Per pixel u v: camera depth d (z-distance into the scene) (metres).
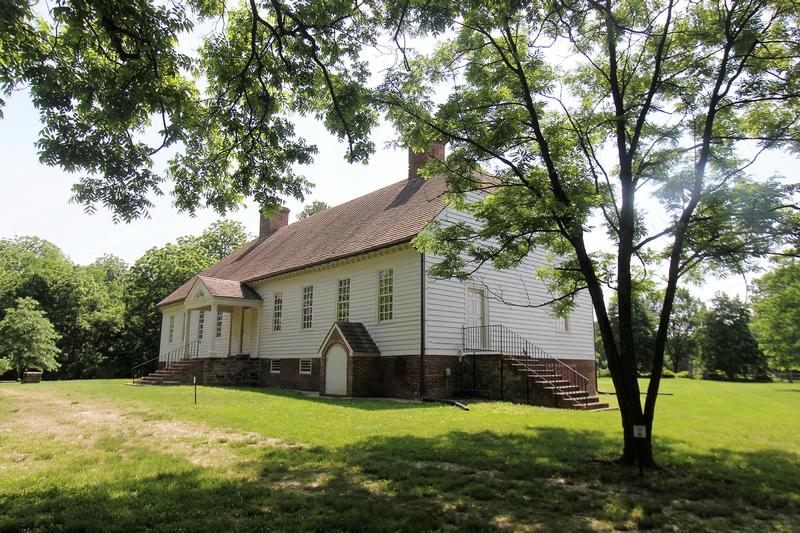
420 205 20.67
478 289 19.89
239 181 11.27
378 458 8.22
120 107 7.96
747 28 8.18
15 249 66.62
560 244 11.23
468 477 7.08
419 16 8.65
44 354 33.34
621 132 8.81
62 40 7.91
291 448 8.99
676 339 76.75
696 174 8.29
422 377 17.53
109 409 14.52
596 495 6.41
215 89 10.63
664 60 9.05
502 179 10.13
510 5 7.88
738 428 11.77
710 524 5.43
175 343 35.47
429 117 9.90
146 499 6.00
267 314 26.91
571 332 23.69
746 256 8.30
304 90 10.45
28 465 7.78
